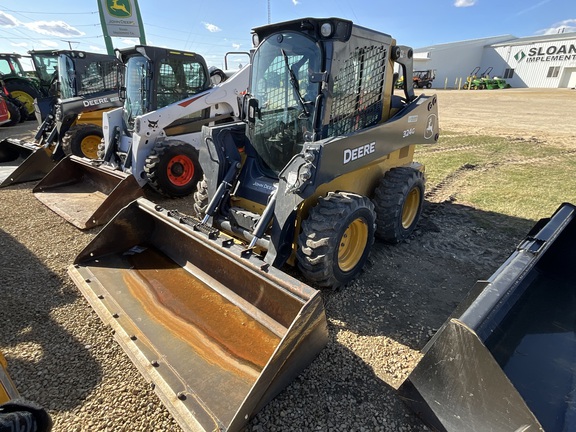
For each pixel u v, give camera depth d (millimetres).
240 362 2146
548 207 5043
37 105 8539
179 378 2043
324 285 2955
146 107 5609
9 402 1226
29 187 6055
